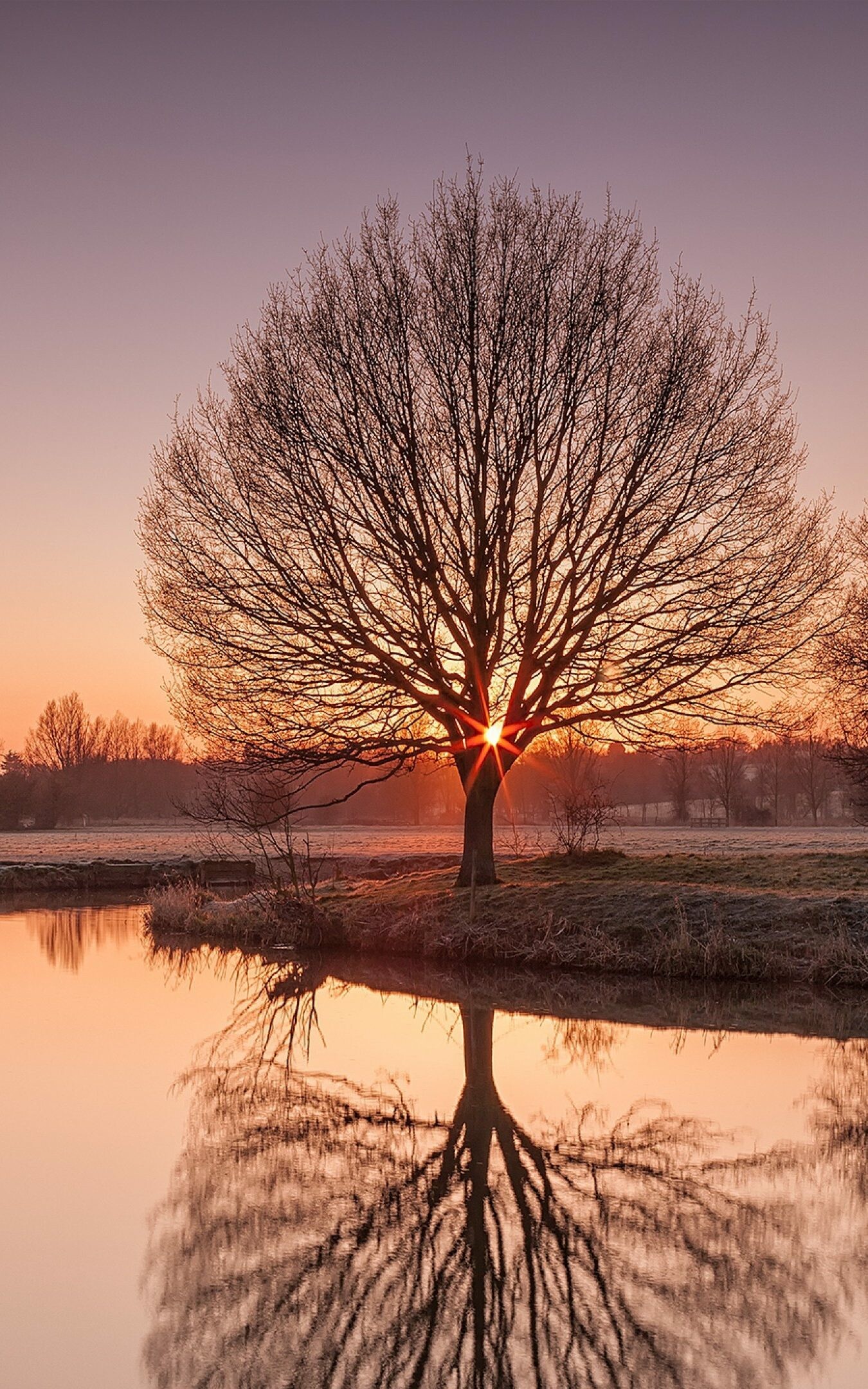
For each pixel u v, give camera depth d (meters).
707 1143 10.03
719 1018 15.57
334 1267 7.50
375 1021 15.76
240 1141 10.16
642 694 22.33
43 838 82.12
